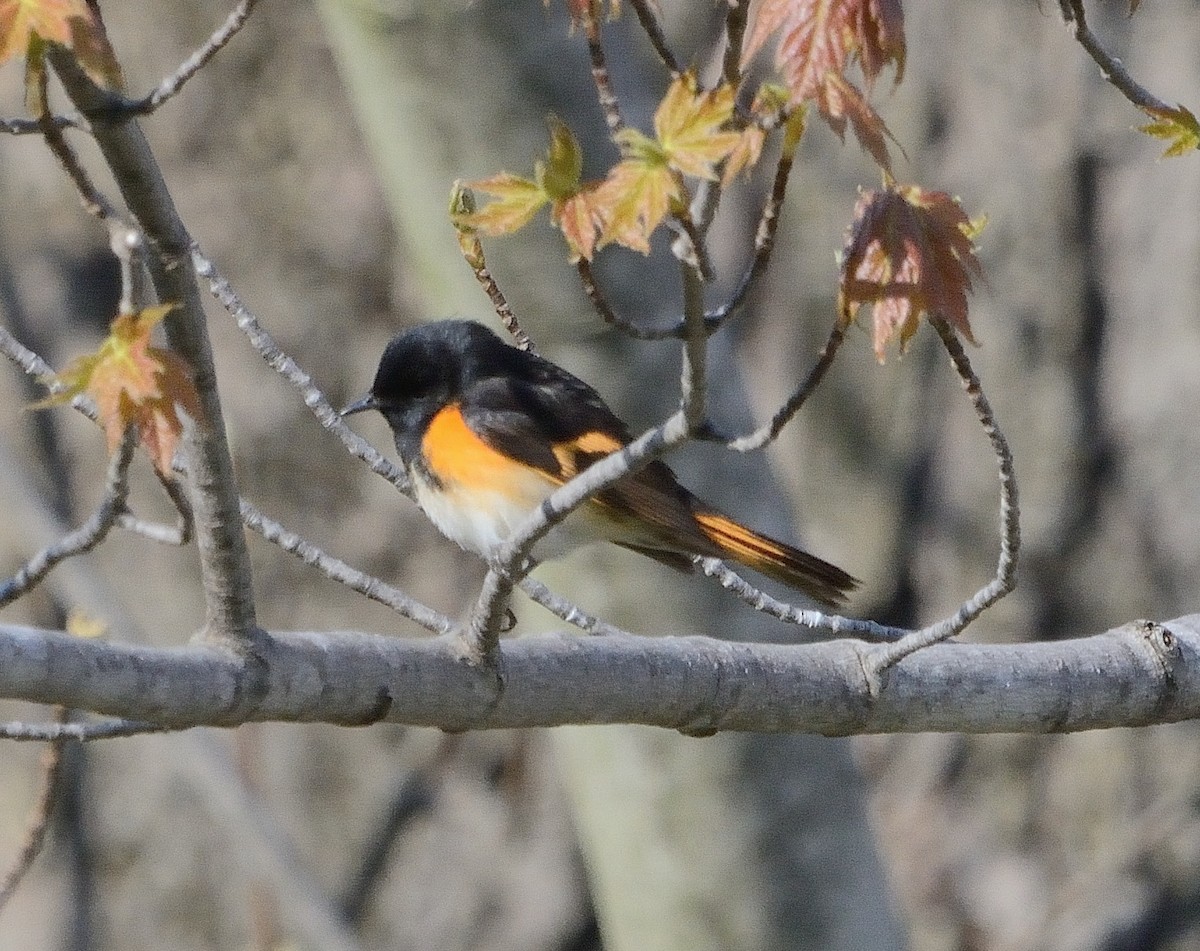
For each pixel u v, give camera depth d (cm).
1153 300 1357
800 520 1366
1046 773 1374
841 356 1352
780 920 1053
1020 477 1361
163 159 1345
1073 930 1338
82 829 1339
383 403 841
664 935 1065
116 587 1324
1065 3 541
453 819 1343
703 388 476
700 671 626
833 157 1330
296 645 549
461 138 972
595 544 1020
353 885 1331
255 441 1319
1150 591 1346
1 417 1329
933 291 476
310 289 1335
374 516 1329
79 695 501
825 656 651
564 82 961
